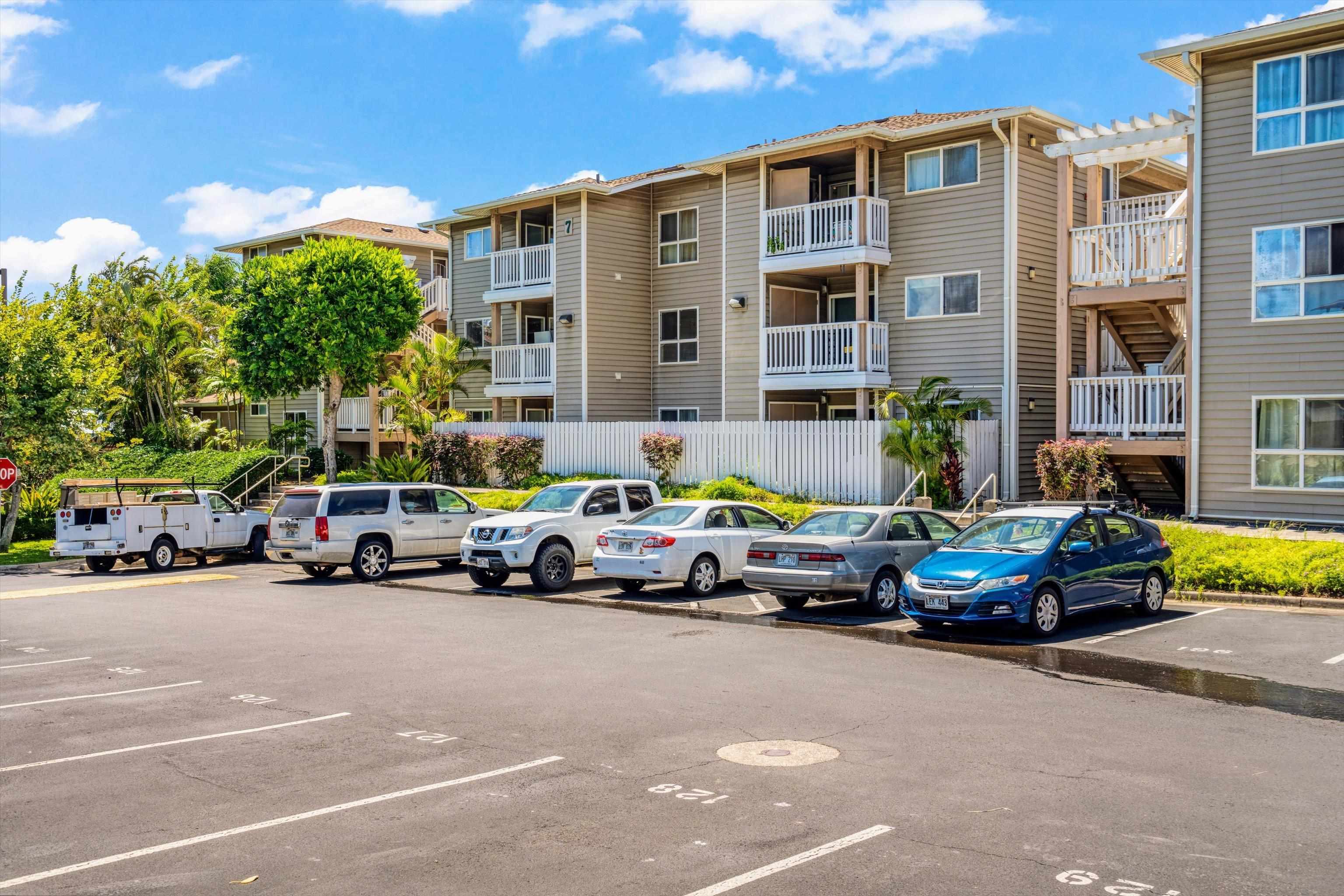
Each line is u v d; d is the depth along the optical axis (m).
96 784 7.77
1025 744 8.38
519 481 33.84
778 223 31.52
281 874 5.99
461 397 42.78
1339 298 20.61
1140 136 23.11
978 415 28.31
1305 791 7.13
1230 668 11.30
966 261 28.75
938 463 25.14
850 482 26.50
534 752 8.37
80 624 15.93
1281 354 21.30
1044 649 12.50
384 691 10.70
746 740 8.61
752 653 12.50
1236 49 21.78
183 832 6.71
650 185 36.97
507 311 40.19
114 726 9.52
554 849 6.30
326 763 8.18
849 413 33.44
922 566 13.85
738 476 28.86
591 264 35.44
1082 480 23.33
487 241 41.62
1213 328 22.14
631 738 8.72
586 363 35.28
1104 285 24.48
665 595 17.91
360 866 6.09
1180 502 25.05
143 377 45.34
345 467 43.12
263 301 37.91
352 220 52.84
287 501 21.33
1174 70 22.94
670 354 36.47
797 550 15.22
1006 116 27.39
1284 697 9.94
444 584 20.34
